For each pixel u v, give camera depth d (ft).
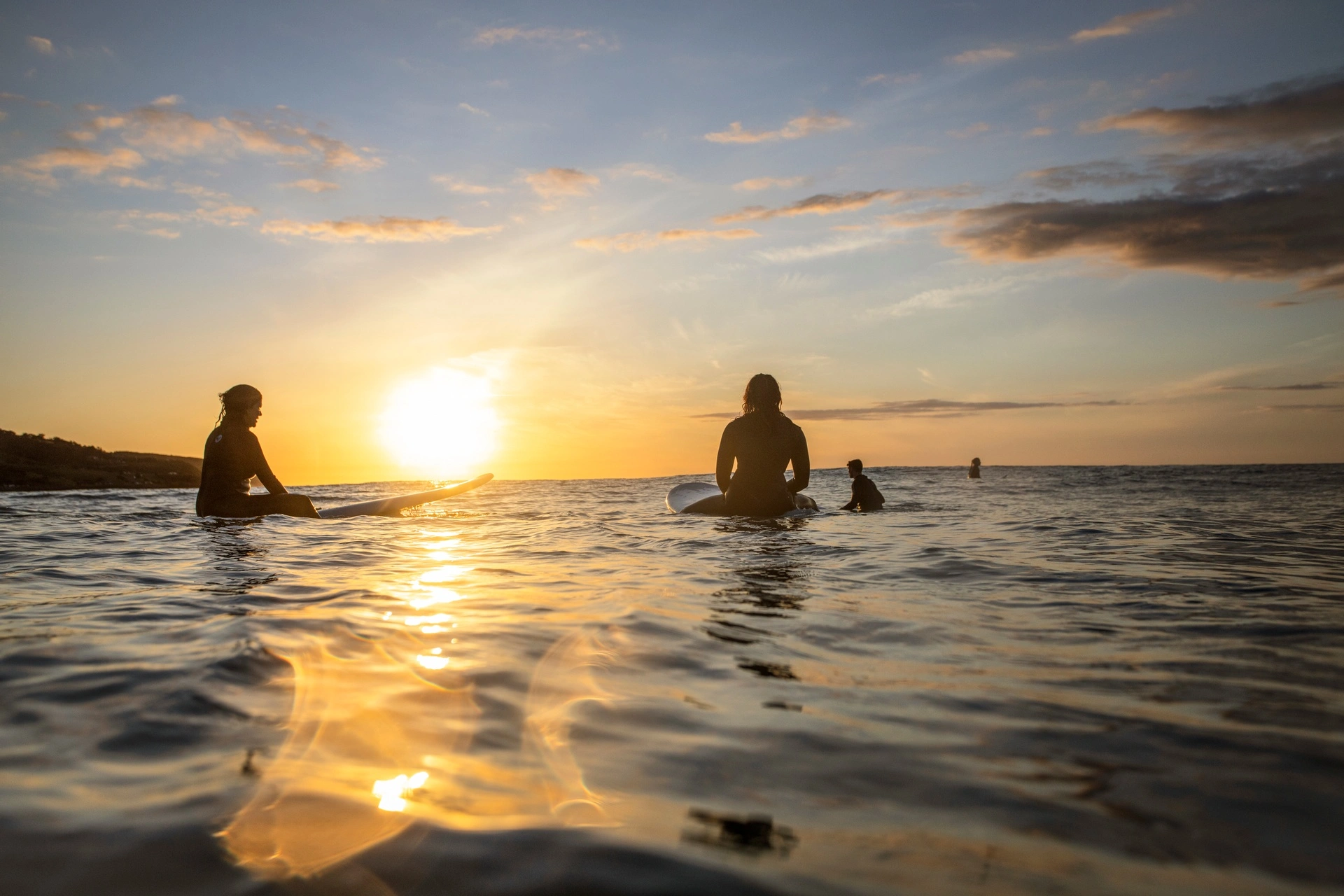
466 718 3.92
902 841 2.49
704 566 11.00
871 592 8.51
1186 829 2.60
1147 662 5.29
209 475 20.93
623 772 3.17
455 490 25.08
